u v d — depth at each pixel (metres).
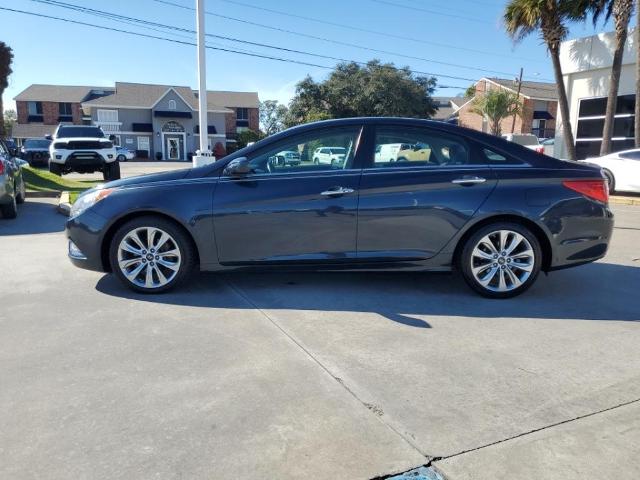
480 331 4.14
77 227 4.89
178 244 4.88
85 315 4.41
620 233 8.76
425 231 4.83
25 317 4.35
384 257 4.86
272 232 4.80
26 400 3.02
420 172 4.86
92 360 3.55
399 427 2.79
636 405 3.03
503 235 4.87
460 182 4.81
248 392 3.14
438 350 3.77
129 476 2.39
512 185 4.84
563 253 4.90
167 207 4.75
